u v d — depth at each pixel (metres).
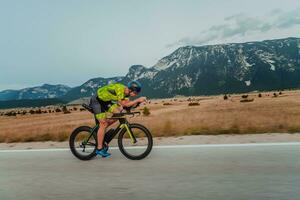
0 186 5.45
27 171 6.32
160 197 4.58
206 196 4.52
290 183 4.88
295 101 55.72
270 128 10.06
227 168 5.81
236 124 11.03
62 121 43.84
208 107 53.28
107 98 6.89
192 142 8.56
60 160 7.09
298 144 7.48
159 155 7.06
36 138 11.02
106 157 7.13
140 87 6.93
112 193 4.84
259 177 5.23
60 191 5.05
